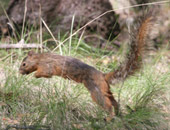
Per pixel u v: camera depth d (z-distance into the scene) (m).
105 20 17.30
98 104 9.65
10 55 13.43
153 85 11.09
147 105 10.82
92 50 15.71
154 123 9.83
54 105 9.80
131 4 21.94
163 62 14.84
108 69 13.25
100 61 14.32
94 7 17.27
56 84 11.61
